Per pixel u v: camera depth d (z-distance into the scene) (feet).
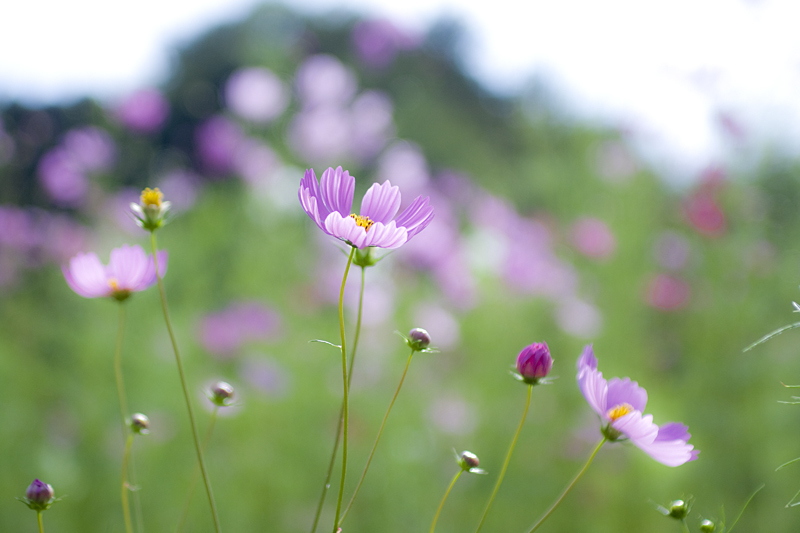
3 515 6.11
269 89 9.43
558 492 6.87
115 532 5.85
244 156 9.39
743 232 8.71
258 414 7.29
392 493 6.90
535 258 9.13
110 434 6.95
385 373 8.32
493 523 6.61
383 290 8.71
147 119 9.88
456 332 8.65
